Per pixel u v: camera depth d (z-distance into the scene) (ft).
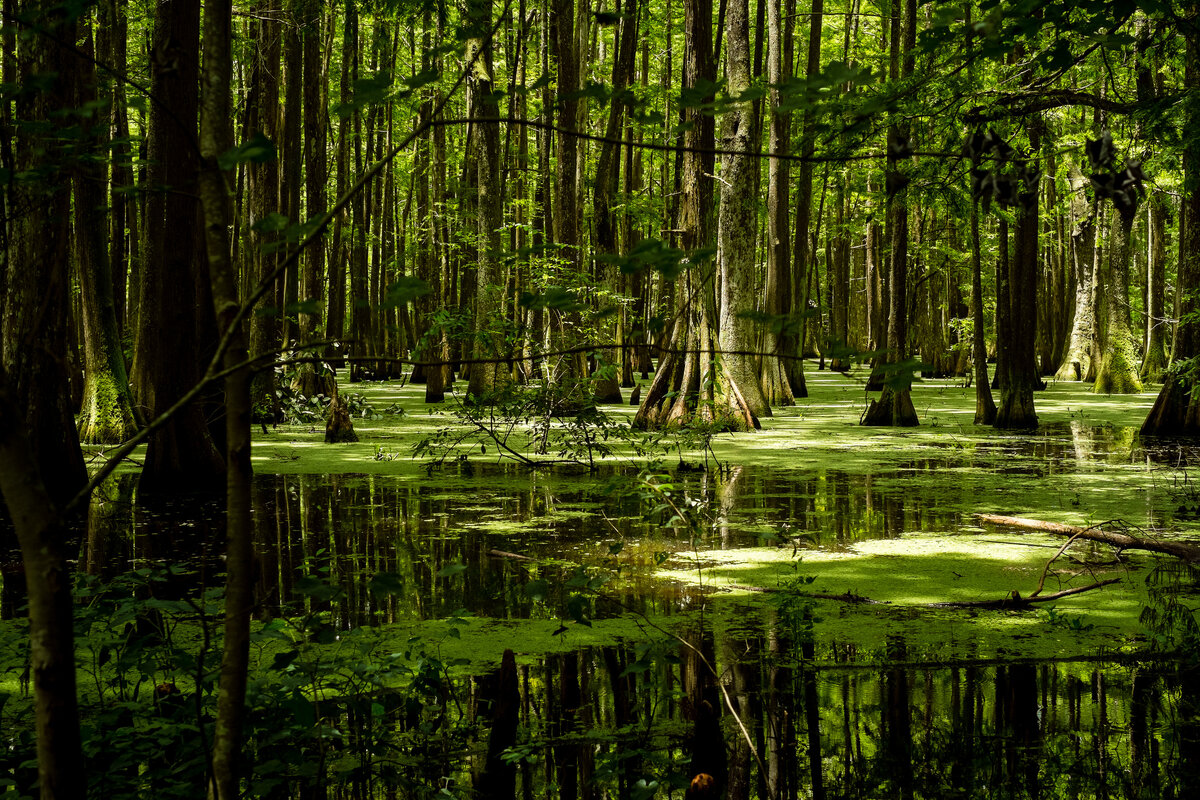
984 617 18.16
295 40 58.49
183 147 31.94
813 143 16.12
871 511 29.27
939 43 11.60
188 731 11.32
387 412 61.62
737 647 16.40
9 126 8.42
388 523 27.63
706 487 34.04
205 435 33.76
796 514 28.78
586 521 27.94
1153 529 25.99
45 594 6.08
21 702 13.21
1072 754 12.14
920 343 120.98
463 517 28.58
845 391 88.12
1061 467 39.11
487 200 61.36
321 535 25.91
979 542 24.76
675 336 52.80
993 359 146.72
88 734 10.84
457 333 40.75
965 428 55.42
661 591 20.01
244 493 6.72
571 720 13.38
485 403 41.55
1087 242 101.96
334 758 12.00
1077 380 102.63
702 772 11.77
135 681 14.01
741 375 56.39
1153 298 89.76
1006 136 30.27
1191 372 40.27
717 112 6.73
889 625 17.66
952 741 12.57
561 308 6.98
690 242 53.47
